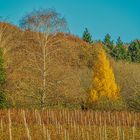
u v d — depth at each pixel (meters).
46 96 49.59
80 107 51.97
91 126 34.31
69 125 34.31
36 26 53.19
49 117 37.88
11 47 53.72
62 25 53.69
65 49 54.72
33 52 51.50
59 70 51.41
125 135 30.48
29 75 49.84
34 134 28.91
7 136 28.03
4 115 37.03
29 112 37.84
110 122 38.88
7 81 48.34
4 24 57.16
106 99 53.97
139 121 39.19
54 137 28.06
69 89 51.19
